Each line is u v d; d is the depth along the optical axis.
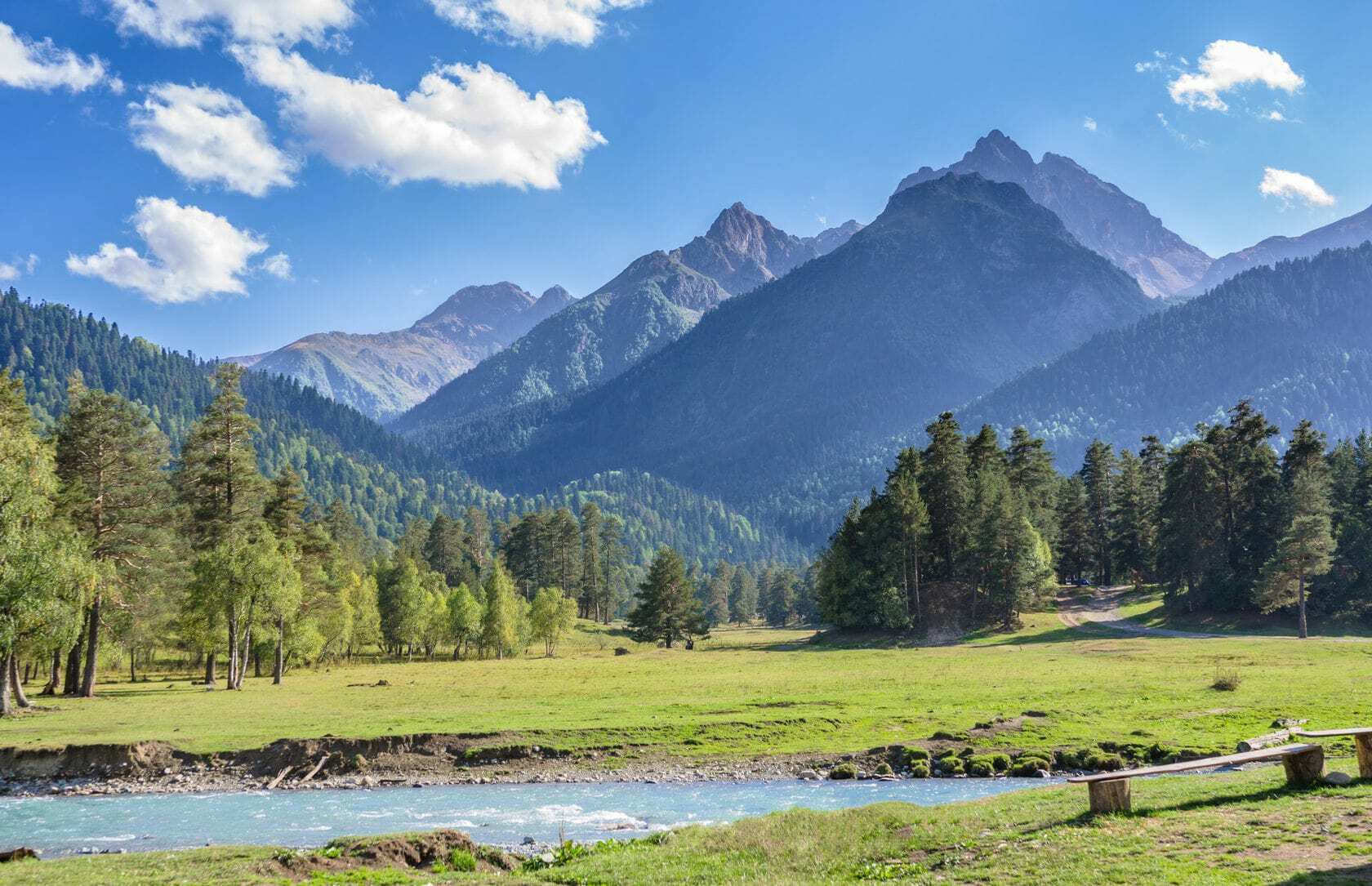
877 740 45.06
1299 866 14.30
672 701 56.19
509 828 31.80
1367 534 93.12
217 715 51.91
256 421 77.12
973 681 61.56
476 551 186.62
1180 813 18.97
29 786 39.88
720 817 33.03
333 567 95.69
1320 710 43.31
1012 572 100.19
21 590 47.09
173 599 69.56
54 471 60.50
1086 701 50.19
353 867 22.78
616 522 177.12
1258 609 95.44
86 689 61.12
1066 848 17.11
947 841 19.61
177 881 20.61
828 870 18.75
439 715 51.41
